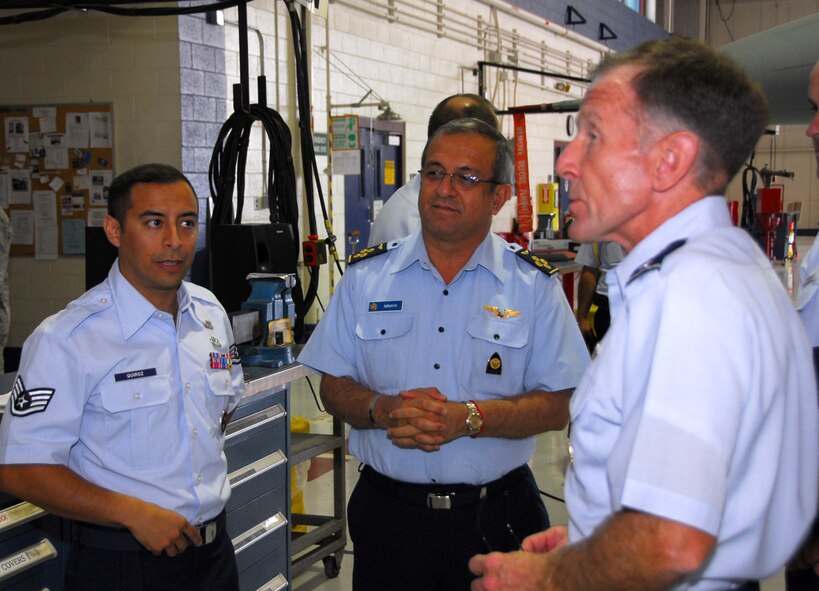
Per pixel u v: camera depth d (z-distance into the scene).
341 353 1.98
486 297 1.91
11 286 5.31
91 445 1.64
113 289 1.71
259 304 2.76
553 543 1.26
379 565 1.89
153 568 1.66
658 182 0.97
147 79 4.97
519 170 8.44
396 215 2.40
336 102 6.42
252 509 2.55
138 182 1.69
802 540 1.00
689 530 0.80
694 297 0.87
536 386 1.91
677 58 0.97
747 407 0.86
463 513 1.84
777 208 11.39
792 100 2.68
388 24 7.14
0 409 2.02
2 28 5.16
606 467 0.98
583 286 4.76
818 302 1.61
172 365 1.73
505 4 9.20
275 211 3.97
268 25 5.65
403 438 1.71
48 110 5.14
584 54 11.70
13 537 1.79
